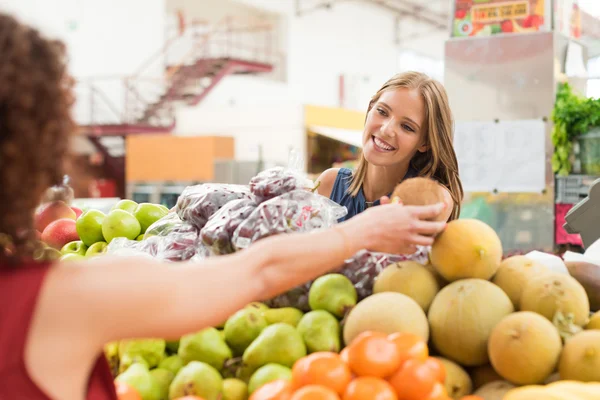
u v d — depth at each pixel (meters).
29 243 0.77
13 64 0.70
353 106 17.66
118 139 13.26
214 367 1.27
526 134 4.30
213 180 9.27
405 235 1.06
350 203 2.28
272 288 0.91
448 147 2.08
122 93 13.40
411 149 2.06
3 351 0.69
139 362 1.29
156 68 13.91
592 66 5.39
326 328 1.26
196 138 9.41
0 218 0.73
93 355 0.76
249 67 14.61
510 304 1.20
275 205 1.46
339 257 0.97
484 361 1.18
